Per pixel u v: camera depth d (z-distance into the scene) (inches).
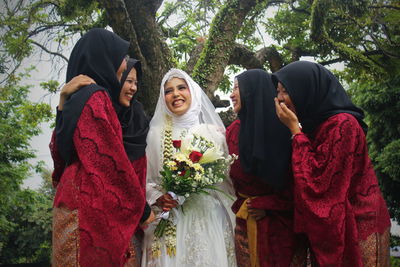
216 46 279.9
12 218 666.8
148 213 108.9
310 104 104.5
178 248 118.8
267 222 112.6
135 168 113.2
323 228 93.6
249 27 403.5
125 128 115.0
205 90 273.6
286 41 442.3
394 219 498.6
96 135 93.3
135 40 237.5
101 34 105.1
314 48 413.7
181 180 116.6
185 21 375.9
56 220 94.3
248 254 116.3
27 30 334.0
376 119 486.0
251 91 118.3
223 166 124.0
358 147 98.9
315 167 97.0
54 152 106.6
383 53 390.9
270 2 392.5
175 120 134.3
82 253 89.7
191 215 122.0
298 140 100.3
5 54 339.0
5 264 661.3
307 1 363.9
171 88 134.3
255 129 113.7
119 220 93.9
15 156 542.6
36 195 613.3
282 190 112.0
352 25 375.9
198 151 122.9
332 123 99.0
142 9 253.0
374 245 98.2
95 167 92.0
